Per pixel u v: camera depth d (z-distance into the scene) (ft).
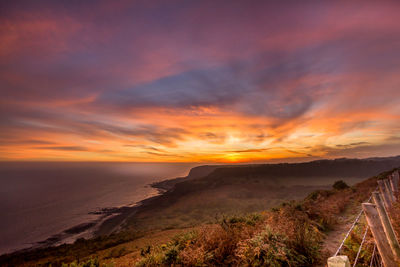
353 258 15.90
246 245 17.74
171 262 18.42
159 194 593.42
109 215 369.09
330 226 28.43
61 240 235.81
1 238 271.90
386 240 10.77
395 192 41.27
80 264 26.68
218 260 17.47
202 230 22.30
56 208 485.56
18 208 521.24
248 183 520.01
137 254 34.83
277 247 16.92
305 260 17.34
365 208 11.47
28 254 127.75
